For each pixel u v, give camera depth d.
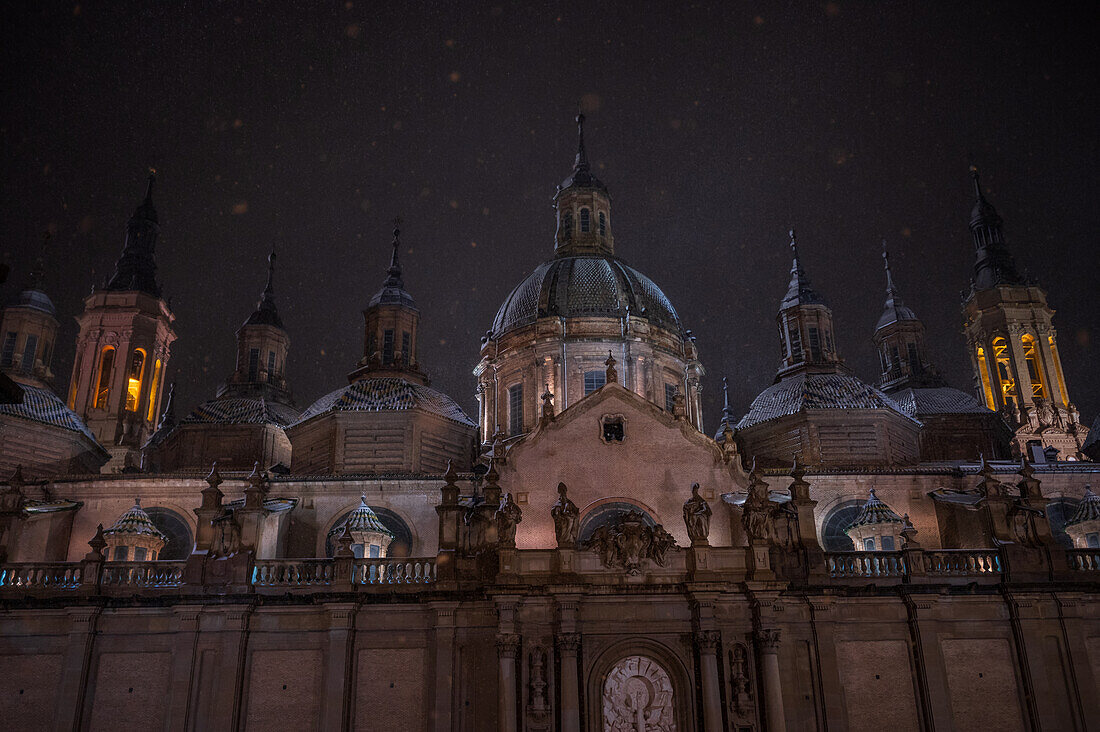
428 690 36.75
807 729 36.25
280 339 63.50
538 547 40.53
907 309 66.00
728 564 37.88
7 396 28.05
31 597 36.84
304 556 44.44
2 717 35.72
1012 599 37.91
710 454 42.53
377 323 56.31
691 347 59.50
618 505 41.50
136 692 36.31
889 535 42.66
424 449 51.03
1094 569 38.84
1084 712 36.50
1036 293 65.69
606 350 55.97
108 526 45.34
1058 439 60.56
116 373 61.19
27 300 56.62
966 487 46.91
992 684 37.19
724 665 36.53
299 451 52.44
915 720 36.72
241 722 35.97
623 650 37.09
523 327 58.06
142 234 66.12
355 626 37.56
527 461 42.00
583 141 68.50
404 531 45.06
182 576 38.03
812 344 58.75
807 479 46.94
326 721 35.84
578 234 63.88
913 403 59.06
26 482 45.62
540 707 35.47
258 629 37.31
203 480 45.97
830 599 37.66
